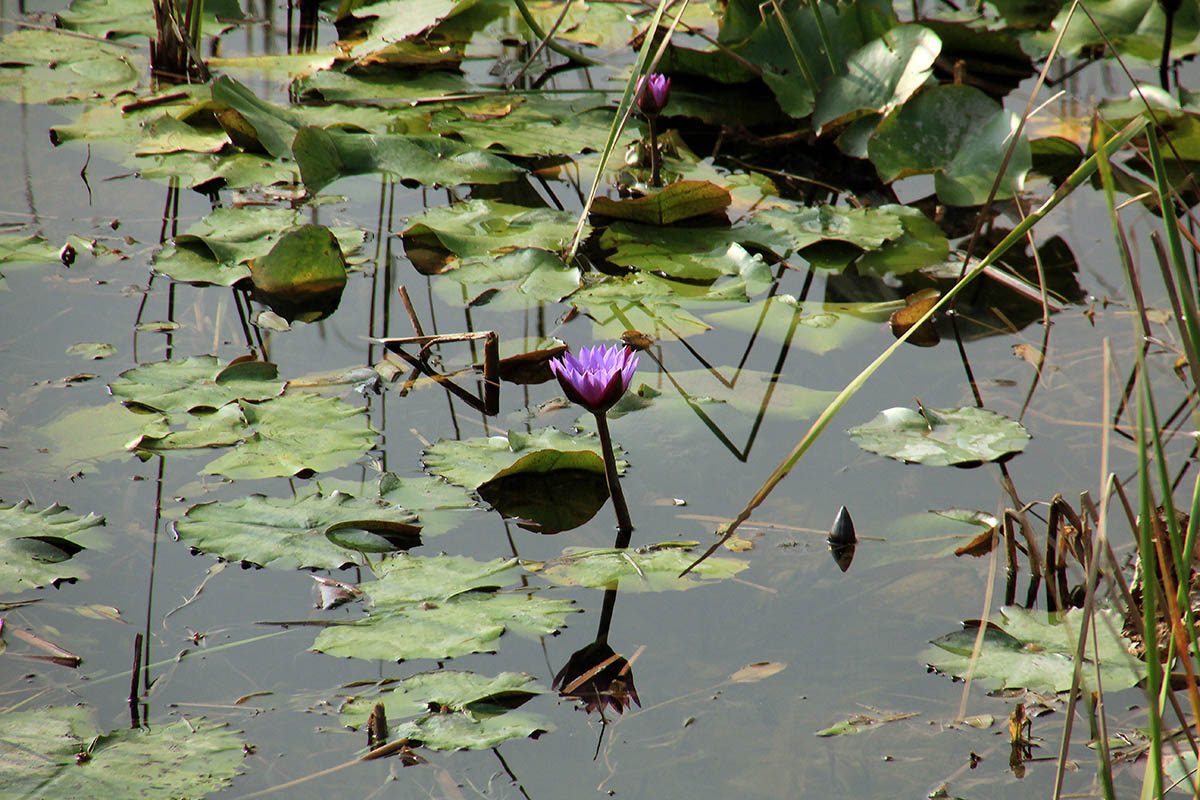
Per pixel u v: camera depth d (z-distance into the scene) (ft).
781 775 32.07
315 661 32.40
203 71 38.73
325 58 41.19
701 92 39.75
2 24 44.55
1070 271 34.86
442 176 35.65
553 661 32.42
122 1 47.70
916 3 46.14
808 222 35.24
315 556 32.73
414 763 32.04
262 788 31.94
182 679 32.30
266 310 34.40
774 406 33.71
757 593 32.76
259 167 35.70
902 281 34.81
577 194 35.81
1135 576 32.58
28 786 31.89
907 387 33.88
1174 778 31.99
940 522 33.04
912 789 32.01
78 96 37.81
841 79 36.19
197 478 33.14
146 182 35.58
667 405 33.71
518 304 34.47
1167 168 35.91
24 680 32.27
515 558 32.81
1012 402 33.78
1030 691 32.32
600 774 32.04
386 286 34.68
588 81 41.70
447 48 43.65
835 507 33.14
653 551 32.89
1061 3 44.73
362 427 33.50
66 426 33.37
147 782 31.91
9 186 35.37
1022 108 37.88
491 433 33.53
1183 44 41.32
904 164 35.65
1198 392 31.81
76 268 34.60
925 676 32.40
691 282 34.73
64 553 32.76
